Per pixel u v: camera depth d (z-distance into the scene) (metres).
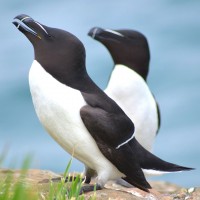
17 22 9.98
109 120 9.64
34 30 9.86
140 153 10.27
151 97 13.70
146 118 13.39
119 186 11.95
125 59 13.87
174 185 13.48
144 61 13.95
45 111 9.70
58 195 8.45
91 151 9.71
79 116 9.55
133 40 13.92
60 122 9.65
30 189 7.96
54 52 9.74
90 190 9.69
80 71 9.83
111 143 9.66
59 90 9.62
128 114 13.38
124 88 13.36
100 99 9.77
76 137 9.65
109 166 9.82
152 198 9.93
